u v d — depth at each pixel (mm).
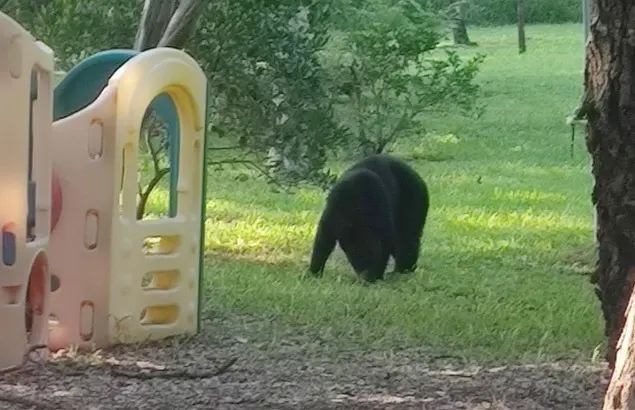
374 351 9297
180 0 14180
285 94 14773
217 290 11773
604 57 7062
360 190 12781
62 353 8781
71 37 14641
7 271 7801
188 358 8859
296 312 10805
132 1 14906
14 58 7773
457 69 23359
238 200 18859
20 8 14594
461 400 7539
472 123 29547
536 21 50844
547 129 28938
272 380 8125
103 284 9000
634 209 7133
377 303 11297
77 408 7102
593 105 7176
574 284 12633
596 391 7832
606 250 7352
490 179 22125
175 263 9508
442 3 31781
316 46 15039
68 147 8938
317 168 15094
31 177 8422
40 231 8469
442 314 10789
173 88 9508
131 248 9172
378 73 18078
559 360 9016
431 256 14633
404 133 21141
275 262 13922
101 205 8992
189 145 9695
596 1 7074
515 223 17250
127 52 10438
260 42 14594
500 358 9078
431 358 9055
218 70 14586
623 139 7098
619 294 7301
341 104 17969
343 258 14477
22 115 7852
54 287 8961
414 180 13445
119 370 8266
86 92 10453
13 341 7941
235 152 17922
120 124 9023
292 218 17250
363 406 7289
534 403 7477
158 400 7391
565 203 19250
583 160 24750
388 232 12781
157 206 17578
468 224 17094
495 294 11984
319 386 7922
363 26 18141
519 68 39656
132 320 9219
